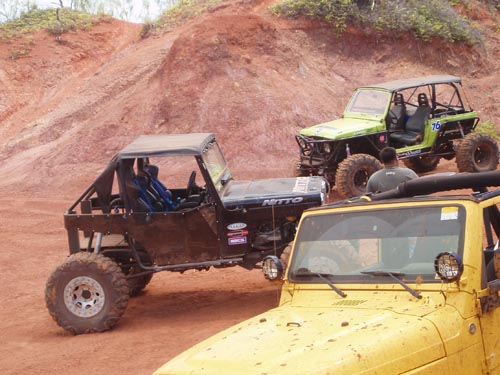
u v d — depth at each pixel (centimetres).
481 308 466
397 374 414
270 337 446
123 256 989
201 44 2502
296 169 1739
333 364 396
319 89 2472
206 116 2328
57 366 791
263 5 2961
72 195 2119
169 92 2436
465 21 2978
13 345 899
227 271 1209
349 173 1575
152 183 1001
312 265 525
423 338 432
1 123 3188
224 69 2442
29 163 2541
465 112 1817
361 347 412
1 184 2353
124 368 762
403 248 497
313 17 2752
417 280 478
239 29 2550
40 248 1498
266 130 2245
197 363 428
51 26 3753
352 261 512
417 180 569
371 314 461
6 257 1437
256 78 2416
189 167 2145
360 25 2739
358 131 1661
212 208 945
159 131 2373
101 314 917
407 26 2748
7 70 3469
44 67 3497
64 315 923
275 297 998
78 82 3384
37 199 2072
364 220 521
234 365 411
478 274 472
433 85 1780
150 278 1090
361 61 2689
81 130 2517
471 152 1742
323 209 542
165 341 843
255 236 960
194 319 934
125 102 2564
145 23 3416
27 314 1059
